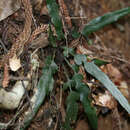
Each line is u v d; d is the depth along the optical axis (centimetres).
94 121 38
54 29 40
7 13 39
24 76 38
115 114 44
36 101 37
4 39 39
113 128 45
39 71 40
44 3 42
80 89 38
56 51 41
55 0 40
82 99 38
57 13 39
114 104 44
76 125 43
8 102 37
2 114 38
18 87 37
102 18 41
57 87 41
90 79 42
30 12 38
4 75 36
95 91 42
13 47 37
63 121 41
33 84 39
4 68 36
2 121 38
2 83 36
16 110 38
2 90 37
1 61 37
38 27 38
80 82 38
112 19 41
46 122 40
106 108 44
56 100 40
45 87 37
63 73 41
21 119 38
